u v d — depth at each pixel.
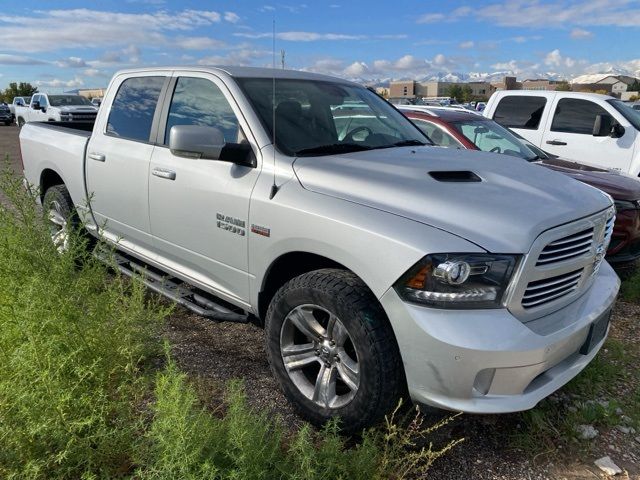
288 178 2.96
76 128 5.96
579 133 8.30
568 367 2.64
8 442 2.19
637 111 8.49
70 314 2.71
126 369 2.70
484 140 6.36
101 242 3.45
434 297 2.29
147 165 3.82
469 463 2.63
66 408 2.35
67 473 2.22
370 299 2.52
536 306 2.49
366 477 2.28
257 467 2.02
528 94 8.91
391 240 2.40
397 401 2.52
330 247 2.61
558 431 2.85
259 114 3.29
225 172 3.24
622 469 2.62
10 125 36.44
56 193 4.93
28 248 2.87
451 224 2.41
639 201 5.00
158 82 4.06
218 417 2.77
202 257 3.48
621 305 4.73
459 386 2.29
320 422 2.72
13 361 2.42
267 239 2.94
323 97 3.82
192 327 3.96
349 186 2.76
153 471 1.97
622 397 3.21
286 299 2.82
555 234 2.47
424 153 3.45
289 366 2.89
